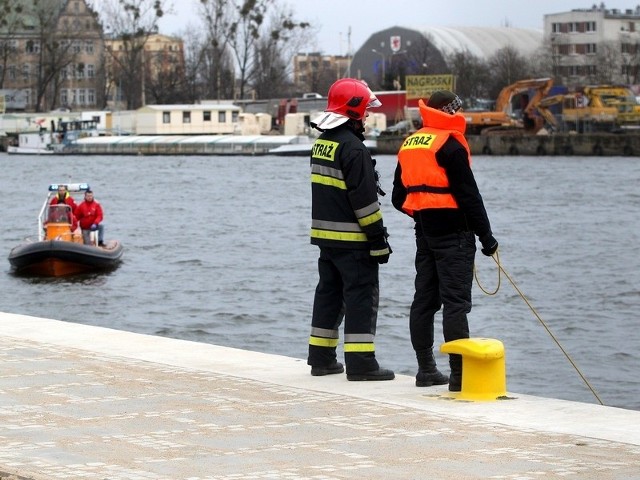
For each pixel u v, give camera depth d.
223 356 13.47
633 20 195.00
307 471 8.42
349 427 9.84
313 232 12.20
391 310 29.95
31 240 40.81
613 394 20.27
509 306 31.19
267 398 11.09
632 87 171.25
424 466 8.53
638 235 52.34
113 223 61.66
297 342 26.28
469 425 9.84
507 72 171.00
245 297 33.91
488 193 78.69
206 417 10.26
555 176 94.19
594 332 27.30
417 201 11.46
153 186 91.31
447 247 11.41
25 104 196.12
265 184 92.06
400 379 12.20
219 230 57.16
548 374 21.95
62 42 187.00
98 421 10.11
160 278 38.47
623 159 117.81
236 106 160.50
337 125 11.95
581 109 128.00
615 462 8.59
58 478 8.24
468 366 11.10
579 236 52.09
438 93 11.60
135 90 181.38
